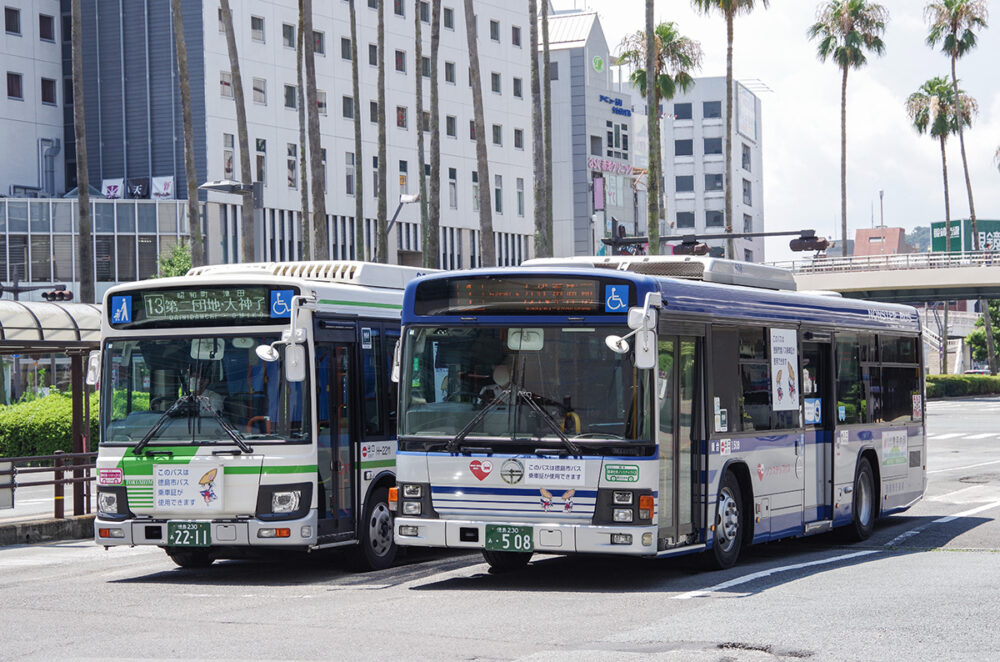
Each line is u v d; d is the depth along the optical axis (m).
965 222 138.75
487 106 91.44
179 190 70.94
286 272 15.74
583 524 12.07
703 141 158.12
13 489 18.67
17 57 72.62
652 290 12.20
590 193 107.06
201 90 70.56
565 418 12.21
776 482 14.69
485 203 42.88
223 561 15.95
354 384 14.48
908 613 10.46
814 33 92.38
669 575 13.43
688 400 12.85
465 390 12.57
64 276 68.75
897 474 18.45
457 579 13.62
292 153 76.25
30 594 12.80
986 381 94.81
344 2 79.56
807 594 11.66
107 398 13.94
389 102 82.50
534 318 12.42
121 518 13.70
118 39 72.25
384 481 14.94
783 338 15.03
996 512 20.91
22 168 72.69
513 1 94.12
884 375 18.12
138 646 9.52
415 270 16.48
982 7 97.19
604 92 109.69
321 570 14.83
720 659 8.55
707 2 64.75
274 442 13.41
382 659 8.77
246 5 73.38
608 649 8.98
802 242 42.12
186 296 13.82
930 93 104.00
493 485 12.32
